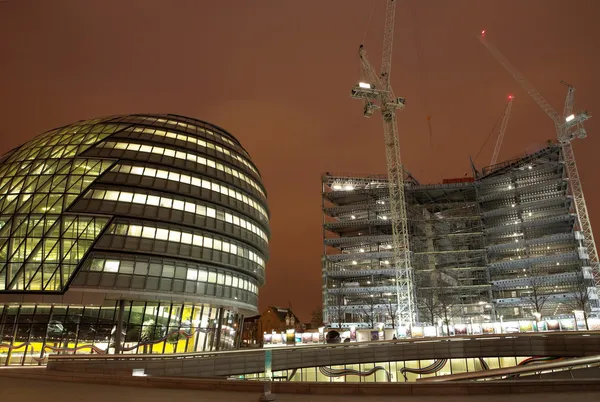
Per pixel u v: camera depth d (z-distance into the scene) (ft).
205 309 228.02
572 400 52.65
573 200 405.39
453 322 393.29
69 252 193.77
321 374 165.48
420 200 470.39
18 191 213.66
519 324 210.18
